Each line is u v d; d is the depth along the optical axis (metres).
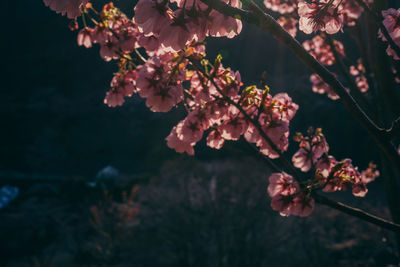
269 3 3.36
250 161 8.78
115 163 23.20
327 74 1.11
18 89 29.53
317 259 7.37
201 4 0.92
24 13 31.77
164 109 1.29
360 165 19.72
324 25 1.12
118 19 1.73
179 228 8.40
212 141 1.38
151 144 22.86
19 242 11.86
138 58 1.72
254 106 1.32
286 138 1.40
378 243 6.71
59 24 30.95
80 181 15.05
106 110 25.67
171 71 1.24
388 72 2.00
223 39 27.12
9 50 30.86
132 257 9.22
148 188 9.40
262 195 8.16
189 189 8.71
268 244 7.93
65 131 25.48
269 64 26.50
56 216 12.81
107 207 10.17
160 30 0.90
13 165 23.17
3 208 14.26
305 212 1.35
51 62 29.84
